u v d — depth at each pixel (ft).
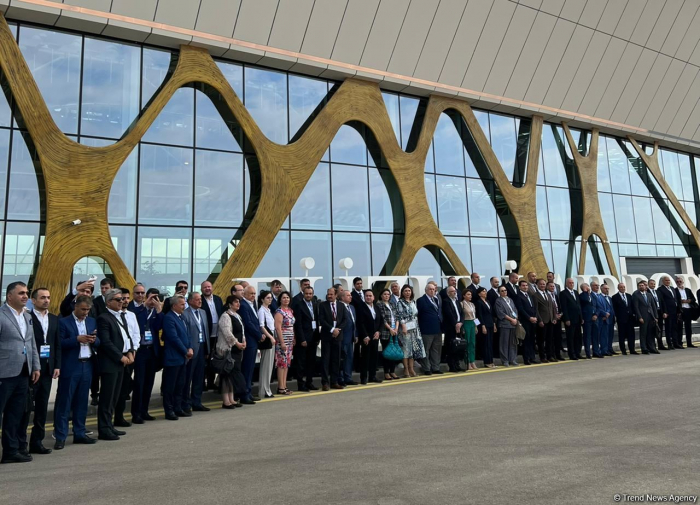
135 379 25.29
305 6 47.52
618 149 75.77
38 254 39.09
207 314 30.73
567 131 69.82
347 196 53.16
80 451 19.66
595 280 65.16
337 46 50.67
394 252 55.26
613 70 67.77
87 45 42.37
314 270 50.37
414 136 58.29
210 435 21.15
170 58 45.60
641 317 48.57
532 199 64.80
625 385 29.37
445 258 57.57
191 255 44.78
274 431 21.26
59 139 39.68
